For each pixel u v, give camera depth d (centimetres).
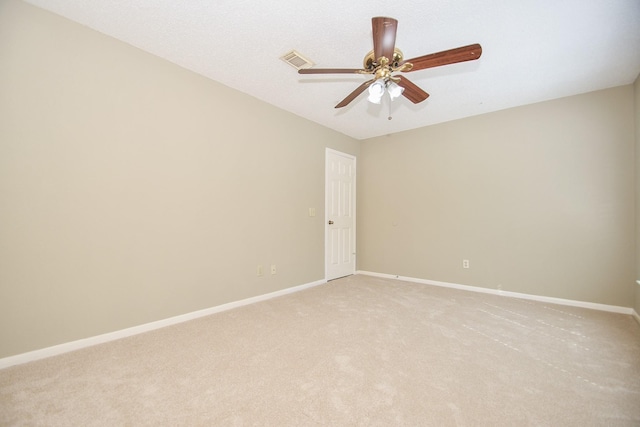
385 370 170
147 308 229
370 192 466
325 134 410
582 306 295
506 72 258
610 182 284
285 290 346
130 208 220
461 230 373
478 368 172
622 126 279
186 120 254
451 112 354
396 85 196
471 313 272
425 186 406
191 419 128
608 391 149
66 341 191
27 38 177
